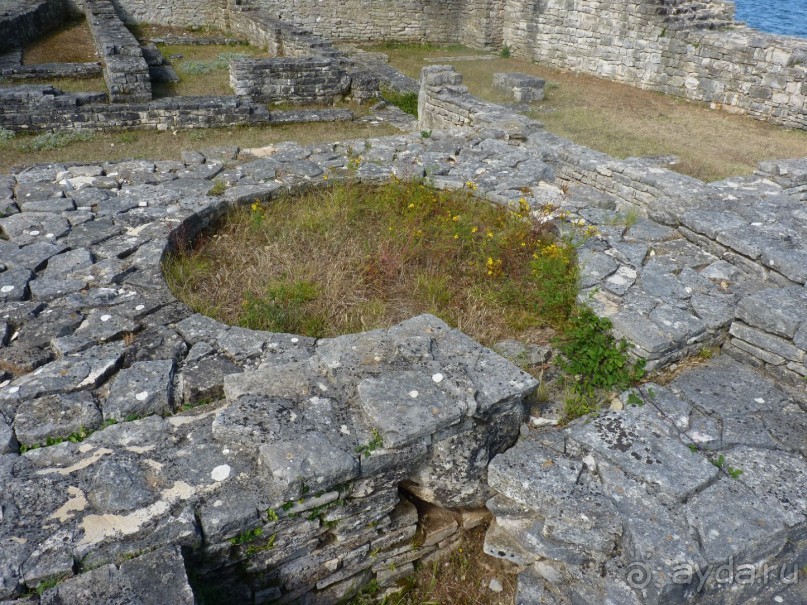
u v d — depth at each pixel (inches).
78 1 736.3
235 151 293.0
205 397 143.9
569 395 152.1
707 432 141.6
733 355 174.6
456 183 269.7
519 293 198.5
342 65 541.3
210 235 239.8
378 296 202.4
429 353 137.9
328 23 779.4
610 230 223.1
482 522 147.3
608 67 662.5
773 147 455.2
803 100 501.0
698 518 120.0
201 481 113.3
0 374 147.3
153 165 272.1
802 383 158.7
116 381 142.1
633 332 162.9
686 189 264.5
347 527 125.3
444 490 132.6
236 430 119.1
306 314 189.5
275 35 626.8
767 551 119.2
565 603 126.0
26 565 97.3
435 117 430.0
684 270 195.9
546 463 131.4
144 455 118.3
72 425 130.4
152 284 186.5
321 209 248.7
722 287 189.5
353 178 270.7
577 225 226.1
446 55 765.3
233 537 110.2
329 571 128.6
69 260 195.5
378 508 127.3
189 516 106.4
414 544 137.9
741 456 134.5
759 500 123.9
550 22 710.5
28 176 255.0
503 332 185.3
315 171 275.4
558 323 185.6
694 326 166.4
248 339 162.1
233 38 705.0
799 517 120.6
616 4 628.4
